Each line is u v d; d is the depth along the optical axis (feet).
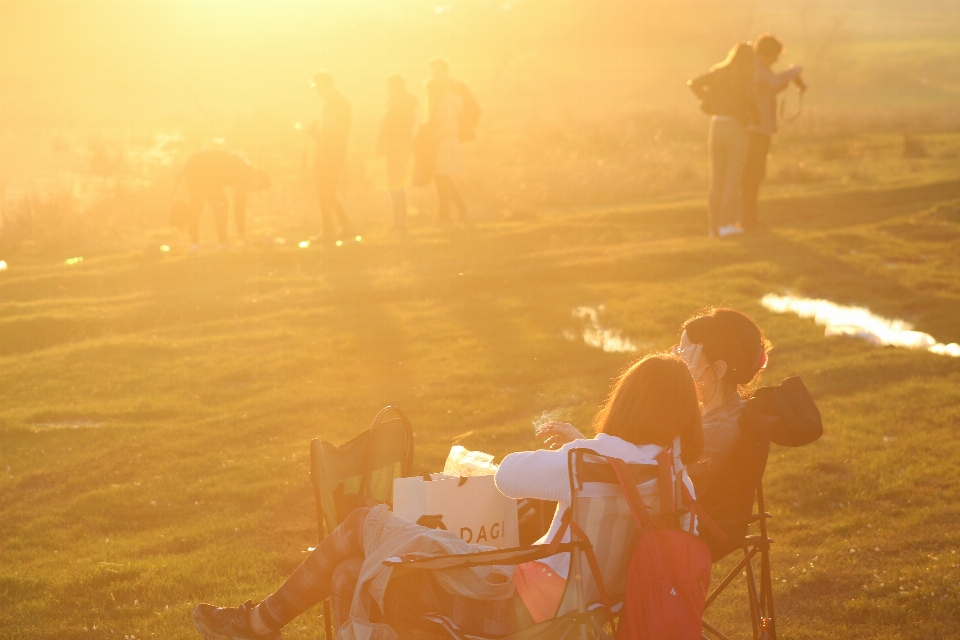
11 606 16.08
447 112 52.60
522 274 40.60
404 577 11.16
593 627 10.32
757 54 47.42
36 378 29.27
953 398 25.22
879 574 16.71
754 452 12.51
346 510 13.21
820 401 25.77
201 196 47.21
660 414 10.99
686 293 37.35
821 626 15.26
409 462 13.94
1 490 21.39
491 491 12.64
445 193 53.88
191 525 19.67
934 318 34.06
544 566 10.89
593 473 10.69
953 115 105.29
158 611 15.97
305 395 27.30
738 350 12.88
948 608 15.34
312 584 12.03
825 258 42.80
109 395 27.86
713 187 47.57
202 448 23.84
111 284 41.91
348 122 48.80
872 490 20.17
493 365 29.55
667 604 10.24
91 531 19.54
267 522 19.95
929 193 57.82
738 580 17.07
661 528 10.46
